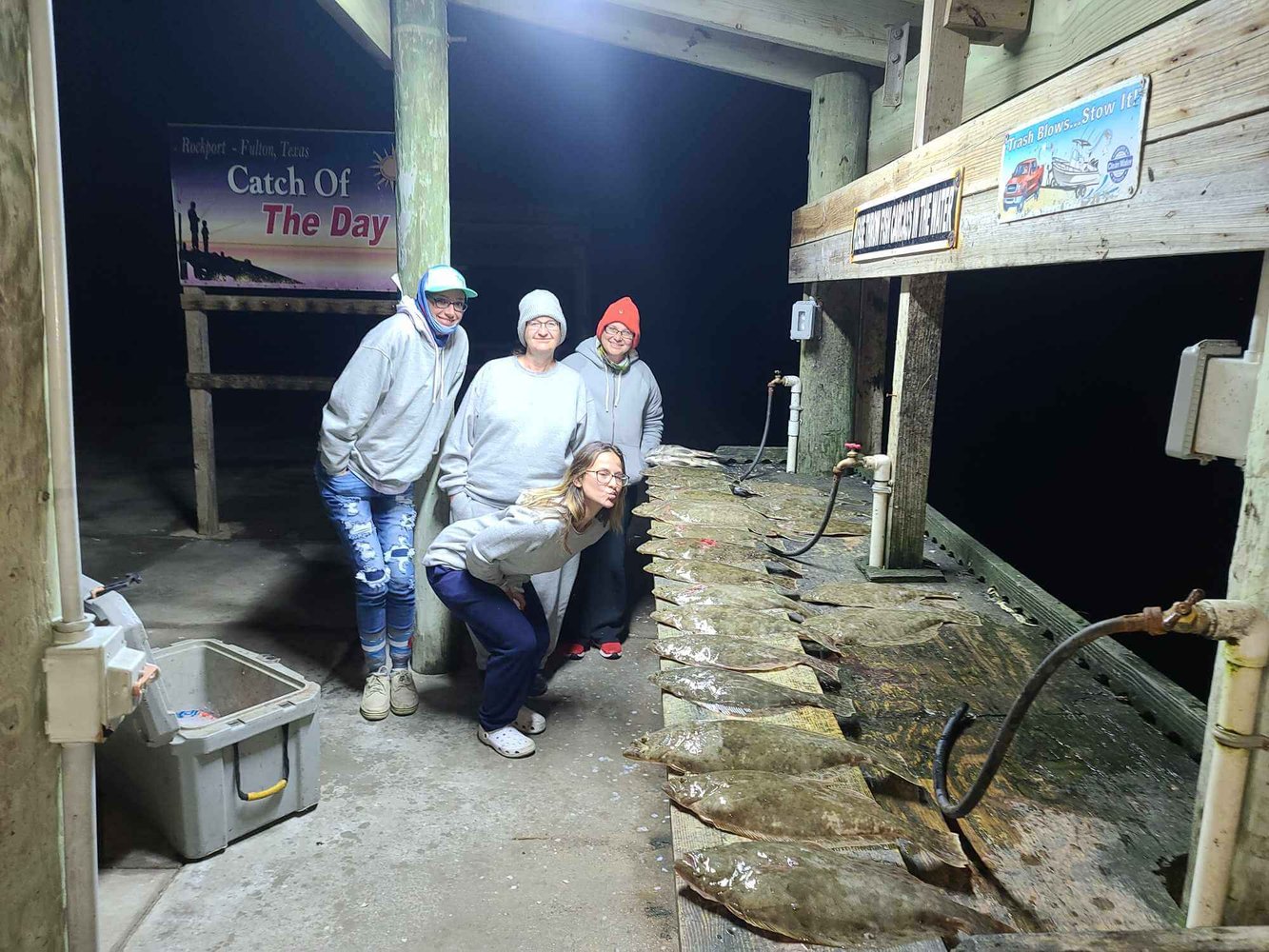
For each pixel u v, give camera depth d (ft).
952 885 5.15
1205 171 4.77
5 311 4.27
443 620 12.80
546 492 9.08
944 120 9.68
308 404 39.65
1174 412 4.58
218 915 7.88
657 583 9.98
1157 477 23.95
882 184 11.19
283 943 7.55
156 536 19.79
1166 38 5.16
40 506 4.58
